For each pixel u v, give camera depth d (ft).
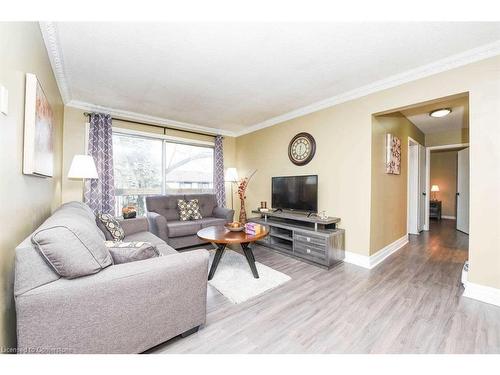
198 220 12.25
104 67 7.69
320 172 11.05
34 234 3.45
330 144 10.62
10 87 3.58
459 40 6.17
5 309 3.43
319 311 5.90
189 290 4.75
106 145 11.46
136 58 7.14
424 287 7.28
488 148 6.32
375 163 9.52
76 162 8.53
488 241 6.29
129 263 4.30
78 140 10.97
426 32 5.87
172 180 14.73
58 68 7.59
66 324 3.47
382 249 10.20
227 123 14.87
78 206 7.05
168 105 11.46
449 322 5.39
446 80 7.17
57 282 3.48
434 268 8.98
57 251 3.43
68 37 6.07
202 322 5.01
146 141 13.61
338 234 9.55
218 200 15.98
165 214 12.42
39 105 4.95
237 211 17.39
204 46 6.52
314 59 7.20
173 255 4.81
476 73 6.58
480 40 6.16
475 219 6.50
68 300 3.47
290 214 11.59
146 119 13.24
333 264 9.23
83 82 8.83
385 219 10.44
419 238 13.97
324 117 10.89
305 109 11.64
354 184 9.68
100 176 11.11
